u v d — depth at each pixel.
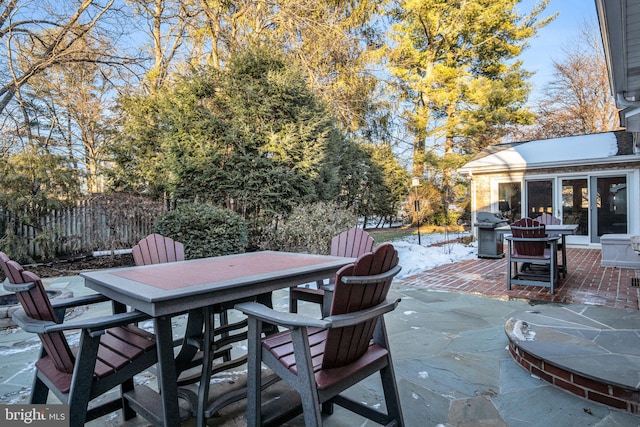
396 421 1.85
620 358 2.50
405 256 8.11
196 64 9.77
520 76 15.76
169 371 1.75
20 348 3.26
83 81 12.13
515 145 12.71
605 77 17.45
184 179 8.28
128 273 2.21
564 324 3.29
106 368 1.74
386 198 15.05
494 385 2.46
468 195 15.45
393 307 1.82
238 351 3.06
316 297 2.86
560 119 18.67
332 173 9.64
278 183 8.33
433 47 16.33
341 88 12.12
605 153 9.42
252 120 8.71
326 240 6.99
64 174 7.54
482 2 14.69
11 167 7.05
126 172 9.66
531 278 5.66
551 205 10.16
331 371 1.66
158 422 1.85
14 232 7.14
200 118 8.45
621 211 9.14
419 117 15.35
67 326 1.55
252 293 1.99
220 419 2.10
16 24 8.17
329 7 11.66
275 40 10.26
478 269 6.82
